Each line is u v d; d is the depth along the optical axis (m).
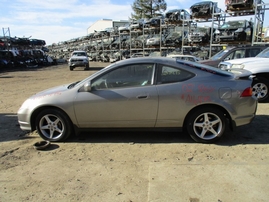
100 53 40.53
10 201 2.62
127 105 3.91
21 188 2.86
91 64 32.12
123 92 3.92
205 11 16.31
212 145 3.93
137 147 3.95
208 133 4.01
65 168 3.31
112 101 3.92
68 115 4.08
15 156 3.72
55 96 4.10
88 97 3.98
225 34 14.52
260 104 6.67
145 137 4.38
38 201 2.61
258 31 14.32
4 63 26.05
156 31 26.42
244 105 3.87
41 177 3.09
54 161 3.53
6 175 3.16
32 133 4.78
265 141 4.05
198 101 3.82
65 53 63.91
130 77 3.99
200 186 2.78
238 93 3.82
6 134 4.75
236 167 3.19
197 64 4.12
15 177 3.11
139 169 3.22
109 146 4.02
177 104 3.86
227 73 4.04
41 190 2.81
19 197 2.68
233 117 3.87
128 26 28.11
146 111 3.91
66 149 3.95
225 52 10.62
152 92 3.86
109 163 3.42
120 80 4.00
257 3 13.24
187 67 3.97
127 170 3.20
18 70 25.17
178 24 21.22
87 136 4.51
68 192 2.75
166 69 3.95
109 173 3.14
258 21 14.26
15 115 6.19
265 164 3.25
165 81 3.92
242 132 4.50
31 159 3.61
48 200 2.62
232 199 2.53
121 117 3.98
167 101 3.85
